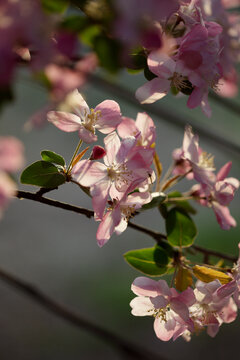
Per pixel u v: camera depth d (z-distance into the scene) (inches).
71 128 19.0
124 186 19.1
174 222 21.6
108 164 19.2
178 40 17.7
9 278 24.7
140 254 21.1
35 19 14.0
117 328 60.7
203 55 17.7
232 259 22.7
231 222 21.8
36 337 59.7
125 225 19.7
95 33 15.0
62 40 14.9
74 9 15.5
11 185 15.4
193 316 20.2
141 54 17.6
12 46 14.0
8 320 61.7
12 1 13.8
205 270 20.1
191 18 17.6
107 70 15.1
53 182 19.2
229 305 20.6
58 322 62.3
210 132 32.0
